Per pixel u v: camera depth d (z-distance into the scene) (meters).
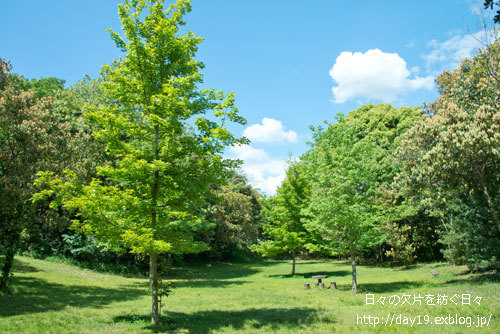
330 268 31.78
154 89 9.36
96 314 9.38
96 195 7.71
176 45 9.30
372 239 16.05
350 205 16.31
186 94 9.23
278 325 8.06
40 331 7.25
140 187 9.00
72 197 7.69
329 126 18.86
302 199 25.44
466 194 15.99
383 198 28.02
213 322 8.66
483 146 12.58
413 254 30.78
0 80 13.82
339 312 9.76
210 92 9.57
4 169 12.41
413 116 33.97
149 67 9.16
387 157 30.98
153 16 9.30
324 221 16.42
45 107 14.27
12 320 8.10
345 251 16.23
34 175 12.64
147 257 25.45
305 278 23.19
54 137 13.83
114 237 8.38
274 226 27.64
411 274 21.48
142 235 7.38
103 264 24.25
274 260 50.78
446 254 18.75
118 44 9.20
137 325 8.13
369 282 18.83
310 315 9.32
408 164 16.94
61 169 14.10
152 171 8.20
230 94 8.62
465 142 12.67
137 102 9.30
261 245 26.55
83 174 18.28
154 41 9.21
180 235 9.27
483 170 13.97
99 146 21.45
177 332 7.47
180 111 8.84
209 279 23.69
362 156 16.98
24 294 12.09
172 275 26.72
